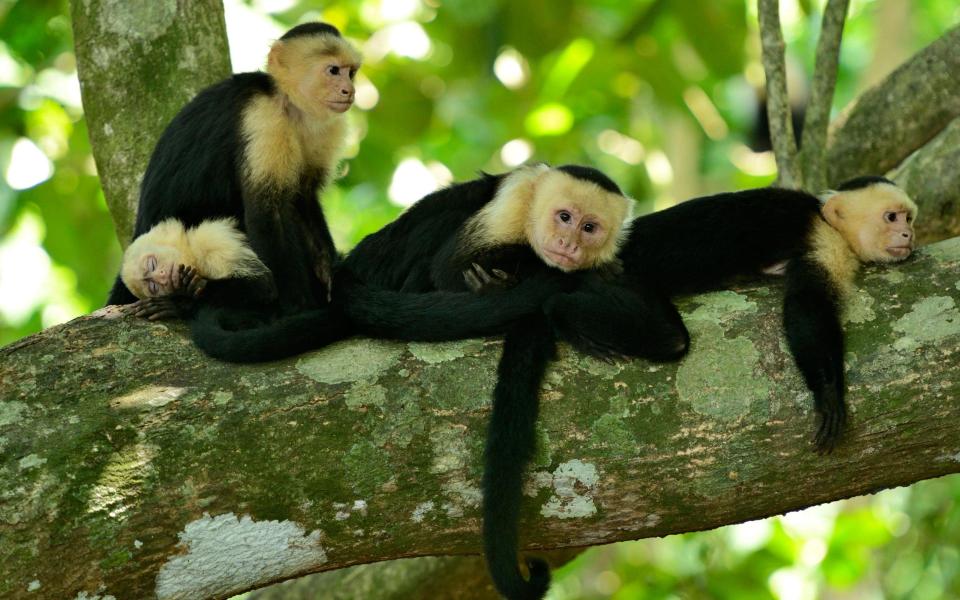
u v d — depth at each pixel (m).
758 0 10.02
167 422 6.21
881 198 7.54
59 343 6.58
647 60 15.12
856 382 6.50
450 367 6.54
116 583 6.03
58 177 14.04
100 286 14.14
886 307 6.78
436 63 15.97
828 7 9.99
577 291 6.95
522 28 14.41
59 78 15.15
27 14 14.33
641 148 18.77
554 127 17.22
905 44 18.16
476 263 7.87
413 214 8.39
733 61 14.06
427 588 10.30
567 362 6.59
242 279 7.94
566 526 6.52
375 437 6.30
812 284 6.96
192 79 9.41
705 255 7.95
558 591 17.30
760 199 7.99
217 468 6.15
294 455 6.23
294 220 8.95
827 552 13.41
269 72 8.91
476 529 6.44
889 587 14.79
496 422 6.31
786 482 6.48
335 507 6.25
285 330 6.59
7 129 14.30
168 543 6.08
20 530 5.87
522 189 8.11
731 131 19.05
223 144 8.48
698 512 6.51
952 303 6.68
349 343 6.75
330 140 9.34
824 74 10.01
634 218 8.41
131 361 6.51
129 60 9.41
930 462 6.54
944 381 6.43
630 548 16.77
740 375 6.50
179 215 8.44
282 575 6.41
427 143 18.22
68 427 6.14
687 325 6.77
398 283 8.30
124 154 9.36
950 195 9.59
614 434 6.38
